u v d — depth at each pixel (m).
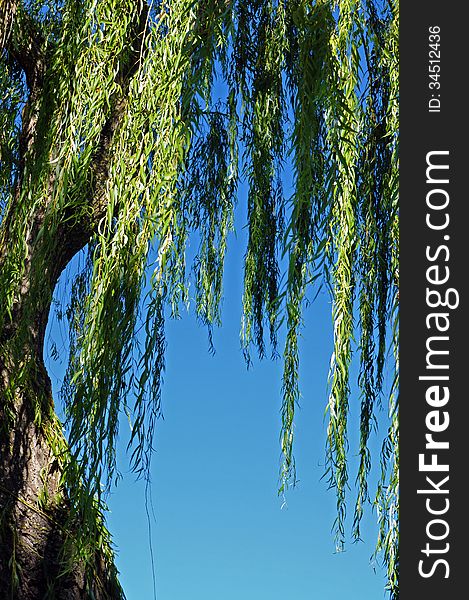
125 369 2.36
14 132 3.25
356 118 2.60
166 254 2.37
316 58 2.38
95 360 2.40
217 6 2.55
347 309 2.53
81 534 2.55
